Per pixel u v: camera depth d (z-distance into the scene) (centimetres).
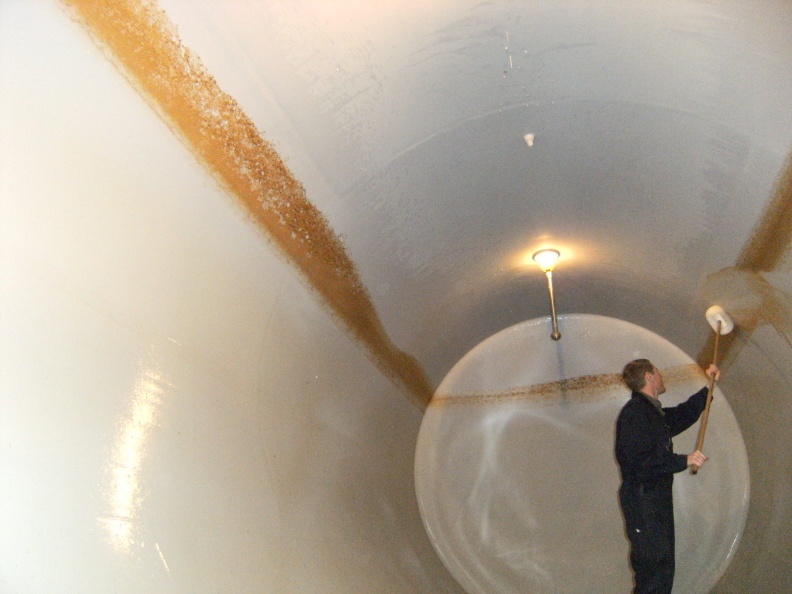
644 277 444
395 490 428
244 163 243
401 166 310
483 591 444
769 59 235
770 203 285
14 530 148
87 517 166
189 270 227
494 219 391
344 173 289
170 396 211
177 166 217
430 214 354
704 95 268
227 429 239
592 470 478
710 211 332
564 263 471
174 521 194
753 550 396
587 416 497
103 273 191
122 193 198
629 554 405
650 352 503
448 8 247
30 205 169
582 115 307
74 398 173
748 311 368
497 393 513
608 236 418
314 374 325
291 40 231
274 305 281
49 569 151
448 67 273
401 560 381
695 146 298
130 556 173
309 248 294
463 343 511
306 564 263
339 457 347
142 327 204
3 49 163
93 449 175
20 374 159
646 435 368
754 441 420
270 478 261
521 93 293
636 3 243
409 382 459
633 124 305
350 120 270
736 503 435
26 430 157
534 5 251
